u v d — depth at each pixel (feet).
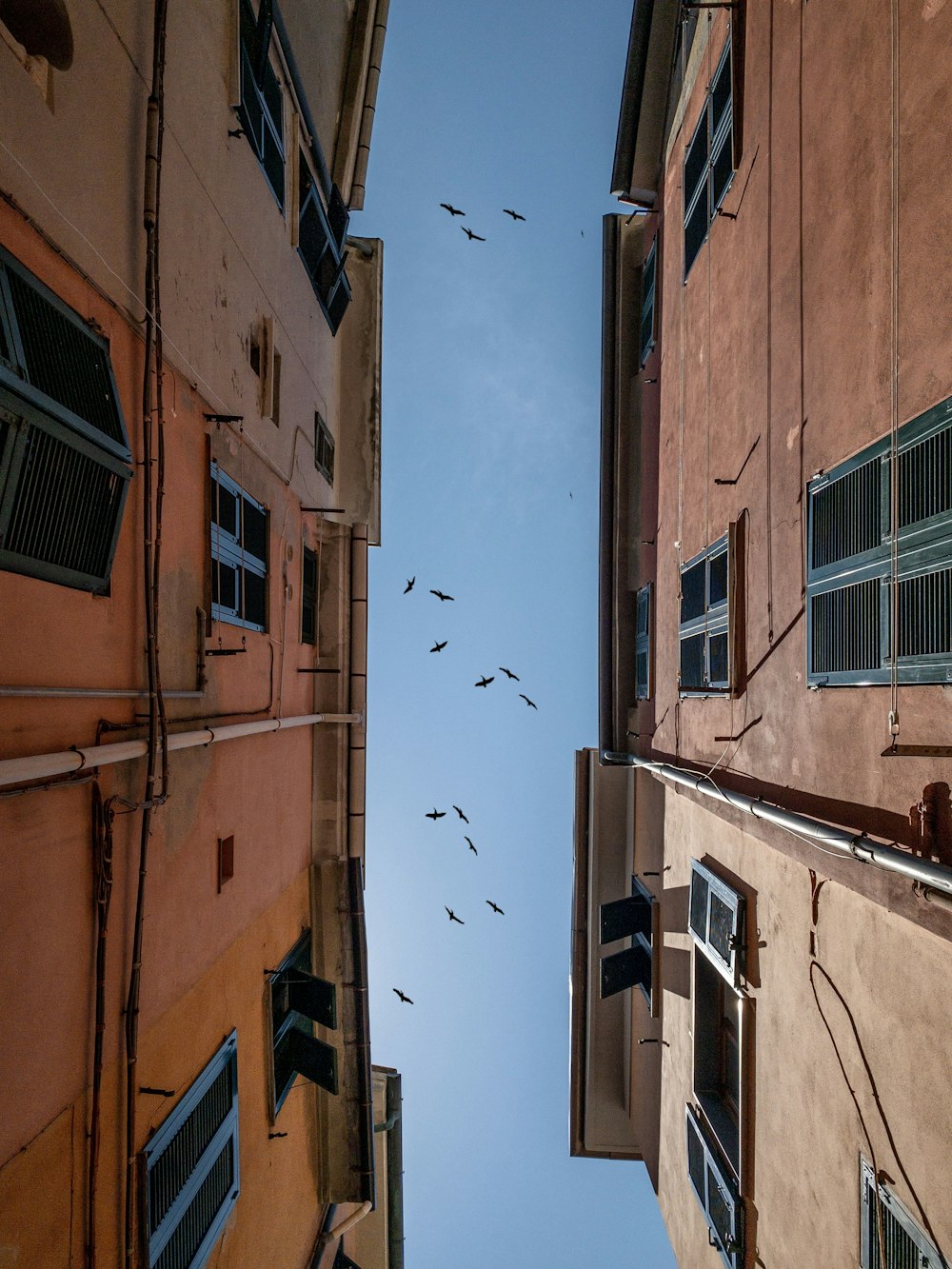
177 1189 15.15
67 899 11.80
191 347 16.88
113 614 13.47
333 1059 22.62
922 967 11.98
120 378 13.67
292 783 25.52
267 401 21.98
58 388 11.50
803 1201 15.56
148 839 13.44
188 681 16.66
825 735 15.01
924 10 11.94
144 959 14.46
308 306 27.43
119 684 13.62
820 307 15.87
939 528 11.43
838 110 15.19
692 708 24.17
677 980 25.36
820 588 15.25
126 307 13.87
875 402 13.51
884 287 13.25
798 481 16.74
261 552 22.18
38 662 11.25
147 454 13.71
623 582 33.78
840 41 15.11
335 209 29.19
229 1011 18.98
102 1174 12.59
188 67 16.56
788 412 17.37
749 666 19.30
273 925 23.00
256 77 20.48
